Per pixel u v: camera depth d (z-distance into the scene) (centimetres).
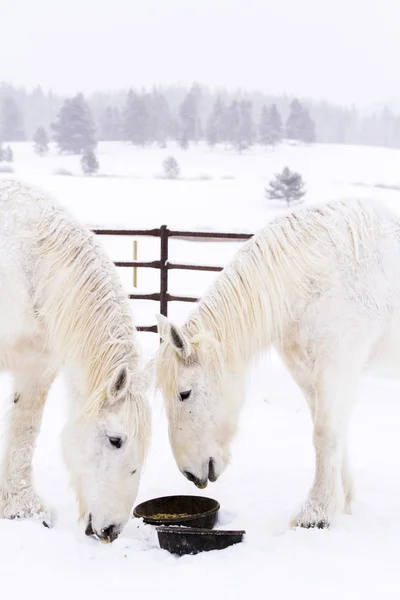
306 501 369
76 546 324
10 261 351
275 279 369
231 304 369
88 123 12681
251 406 621
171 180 6812
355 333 364
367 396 654
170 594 279
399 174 8375
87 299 346
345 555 323
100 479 327
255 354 377
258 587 287
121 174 9050
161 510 391
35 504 365
